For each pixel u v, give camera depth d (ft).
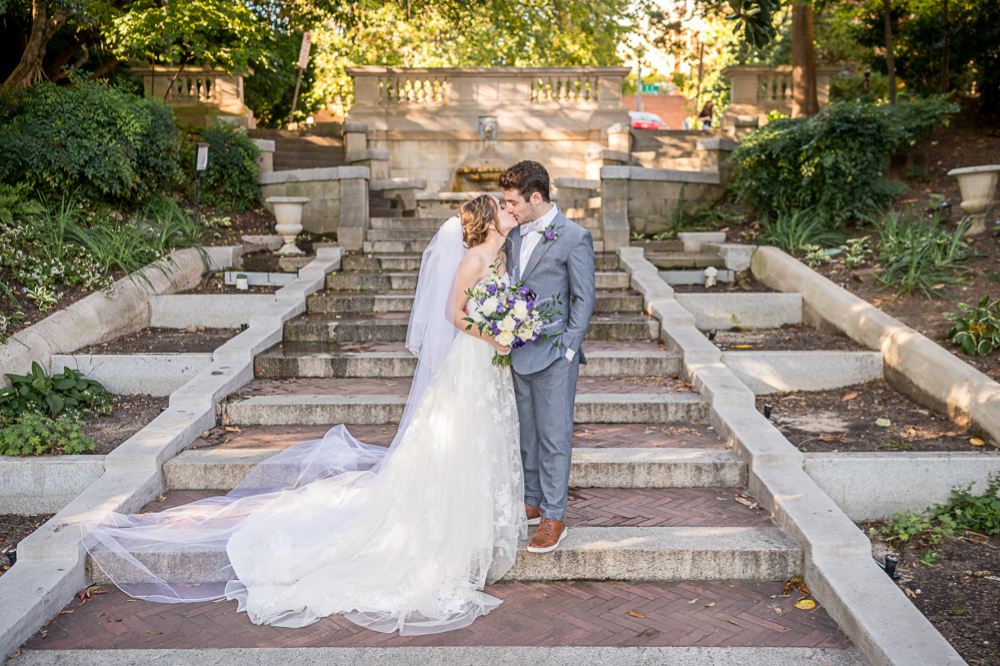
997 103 38.86
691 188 35.70
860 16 44.04
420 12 55.36
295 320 24.18
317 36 70.95
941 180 33.47
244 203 36.96
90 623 10.62
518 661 9.56
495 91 50.24
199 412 16.89
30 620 10.22
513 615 10.80
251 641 10.09
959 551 12.77
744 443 14.96
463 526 11.18
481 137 49.96
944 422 17.83
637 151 49.57
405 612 10.56
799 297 25.46
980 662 9.55
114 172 29.66
